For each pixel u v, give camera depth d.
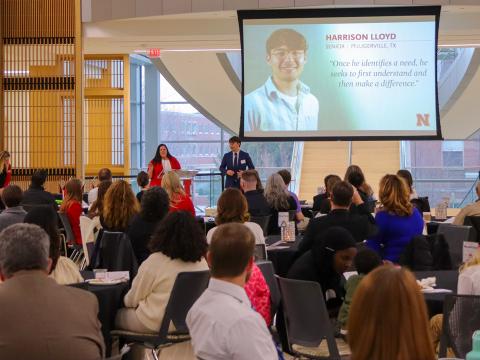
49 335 3.05
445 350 4.25
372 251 4.61
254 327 2.89
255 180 8.81
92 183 12.91
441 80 22.73
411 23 13.09
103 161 17.48
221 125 23.22
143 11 13.02
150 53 15.63
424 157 24.16
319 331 4.70
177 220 5.09
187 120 24.94
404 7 13.05
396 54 13.17
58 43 13.34
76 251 10.35
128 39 13.96
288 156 24.34
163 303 5.09
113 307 5.27
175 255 5.06
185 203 8.21
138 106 24.44
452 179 21.00
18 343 3.03
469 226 7.30
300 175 21.03
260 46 13.19
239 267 3.00
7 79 13.41
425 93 13.19
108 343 5.21
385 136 13.27
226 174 12.87
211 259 3.03
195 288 5.07
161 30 13.57
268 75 13.27
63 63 13.38
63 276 4.88
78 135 13.34
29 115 13.44
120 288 5.35
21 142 13.52
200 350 2.93
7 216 7.47
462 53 20.34
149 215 6.19
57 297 3.13
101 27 13.56
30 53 13.43
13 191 7.50
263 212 8.68
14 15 13.36
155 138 24.59
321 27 13.18
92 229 7.79
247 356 2.85
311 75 13.29
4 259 3.14
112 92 17.14
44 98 13.41
